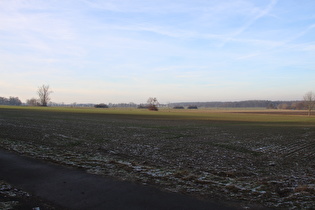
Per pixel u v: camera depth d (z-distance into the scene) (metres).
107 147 16.97
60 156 11.40
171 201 6.07
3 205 5.73
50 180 7.66
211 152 16.78
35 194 6.50
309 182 8.70
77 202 6.01
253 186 7.47
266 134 29.22
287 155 16.83
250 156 16.09
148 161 12.98
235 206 5.81
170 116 70.69
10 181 7.53
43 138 19.55
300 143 22.28
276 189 7.32
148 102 136.75
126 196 6.38
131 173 8.59
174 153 15.81
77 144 17.78
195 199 6.21
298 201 6.16
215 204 5.91
